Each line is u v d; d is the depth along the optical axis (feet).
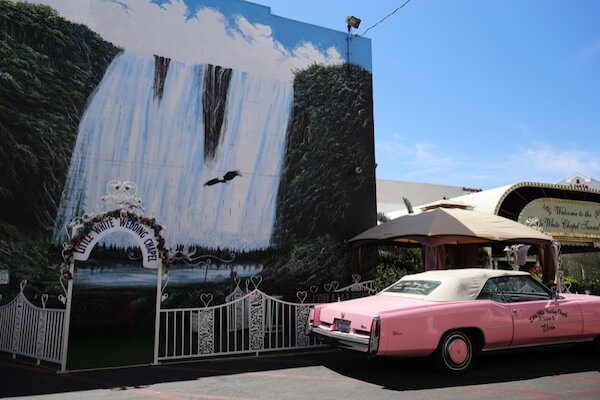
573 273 75.72
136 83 37.06
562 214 54.70
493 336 21.47
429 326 20.20
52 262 32.81
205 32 40.22
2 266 31.45
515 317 22.03
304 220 42.04
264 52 42.55
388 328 19.39
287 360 25.02
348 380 20.42
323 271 42.01
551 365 23.12
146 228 24.67
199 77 39.37
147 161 36.60
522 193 56.80
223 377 21.11
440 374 21.13
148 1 38.37
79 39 35.68
